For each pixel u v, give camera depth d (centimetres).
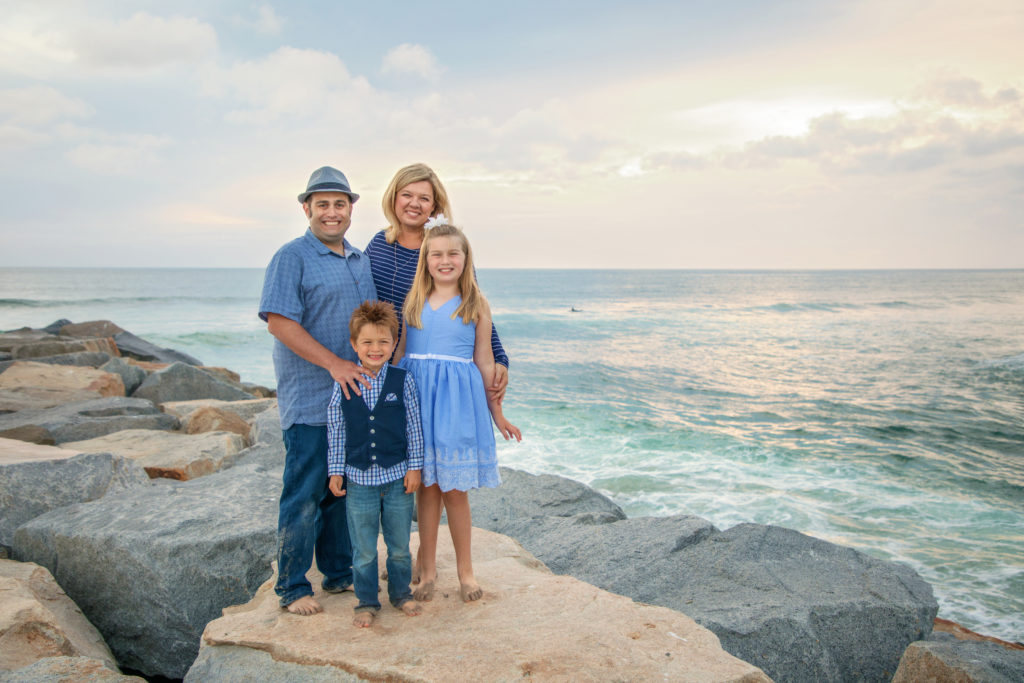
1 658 298
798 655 406
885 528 727
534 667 238
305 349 286
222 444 766
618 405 1459
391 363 319
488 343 322
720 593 457
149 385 1250
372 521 284
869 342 2761
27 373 1176
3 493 484
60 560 420
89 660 262
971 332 3141
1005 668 363
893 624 435
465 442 297
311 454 296
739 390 1689
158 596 391
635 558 505
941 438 1173
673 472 925
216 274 18438
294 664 251
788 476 914
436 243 305
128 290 7456
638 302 6203
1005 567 627
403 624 280
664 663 244
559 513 634
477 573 341
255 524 433
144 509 455
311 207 307
